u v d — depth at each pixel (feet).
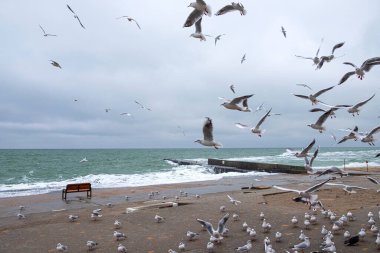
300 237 30.17
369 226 35.37
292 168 130.00
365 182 79.00
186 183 91.61
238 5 26.02
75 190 64.34
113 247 31.19
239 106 26.91
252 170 153.07
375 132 28.04
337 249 28.25
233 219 40.88
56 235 36.06
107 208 52.54
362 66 29.22
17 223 43.04
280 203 53.57
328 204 50.80
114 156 372.38
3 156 334.03
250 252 28.32
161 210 47.88
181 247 29.48
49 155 374.02
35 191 81.05
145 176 126.52
